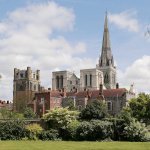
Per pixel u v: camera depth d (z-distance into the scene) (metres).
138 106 111.94
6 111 133.88
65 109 80.94
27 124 78.62
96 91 160.25
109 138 68.69
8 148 47.41
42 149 45.84
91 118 96.69
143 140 67.06
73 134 71.88
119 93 153.50
